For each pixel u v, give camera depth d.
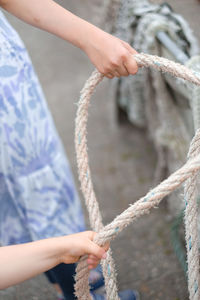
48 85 3.64
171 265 1.93
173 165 2.04
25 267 1.07
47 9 1.29
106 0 2.16
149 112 2.13
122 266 1.97
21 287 1.91
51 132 1.49
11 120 1.34
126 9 2.02
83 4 4.02
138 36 1.83
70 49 4.17
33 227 1.45
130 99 2.53
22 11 1.31
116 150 2.80
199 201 1.43
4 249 1.08
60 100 3.40
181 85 1.55
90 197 1.25
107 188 2.49
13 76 1.35
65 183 1.52
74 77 3.70
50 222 1.48
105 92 3.41
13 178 1.40
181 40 1.71
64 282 1.55
